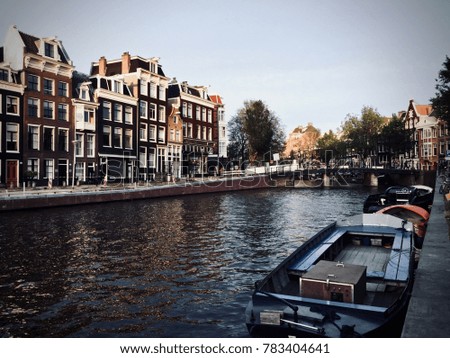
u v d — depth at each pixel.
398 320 6.93
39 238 18.23
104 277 12.56
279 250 16.52
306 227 22.47
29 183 35.34
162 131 54.16
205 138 65.56
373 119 69.44
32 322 9.20
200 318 9.48
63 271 13.13
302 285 7.31
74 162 40.06
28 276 12.55
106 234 19.45
